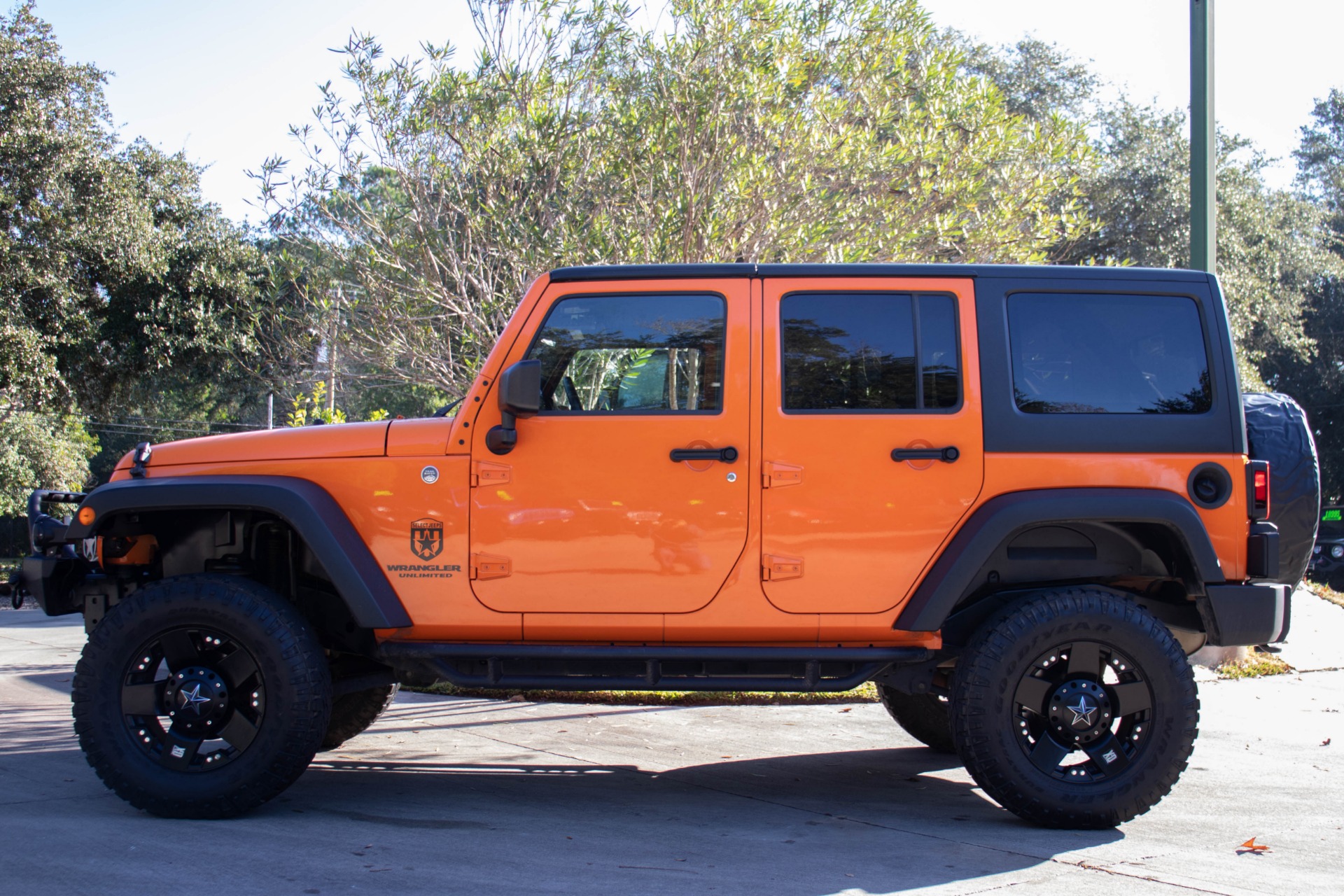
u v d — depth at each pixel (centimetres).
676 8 796
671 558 409
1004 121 852
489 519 413
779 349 418
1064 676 407
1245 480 418
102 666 407
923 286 422
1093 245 1962
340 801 445
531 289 428
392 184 911
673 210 779
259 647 404
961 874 350
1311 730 602
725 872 352
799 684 416
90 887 330
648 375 422
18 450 2947
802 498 409
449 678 419
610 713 645
